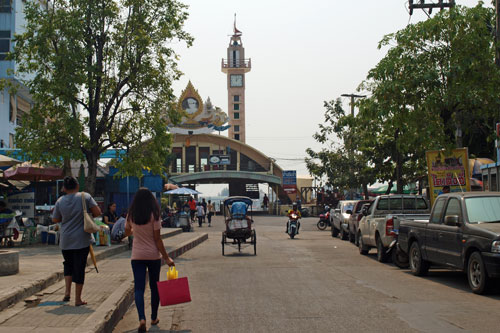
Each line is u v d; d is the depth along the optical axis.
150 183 36.28
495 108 17.64
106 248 17.80
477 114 18.14
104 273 12.59
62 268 11.89
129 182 36.06
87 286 10.52
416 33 17.81
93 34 22.09
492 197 11.45
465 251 10.77
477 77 17.25
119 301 8.77
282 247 23.16
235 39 121.50
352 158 38.66
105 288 10.26
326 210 41.81
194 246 24.55
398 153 26.92
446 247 11.66
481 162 24.53
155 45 22.30
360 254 19.53
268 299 9.90
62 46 21.05
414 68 17.72
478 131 25.28
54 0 21.88
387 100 18.05
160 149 22.91
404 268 14.98
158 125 22.64
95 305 8.50
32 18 21.69
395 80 17.72
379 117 18.27
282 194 86.06
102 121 22.39
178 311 9.04
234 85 119.81
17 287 9.03
